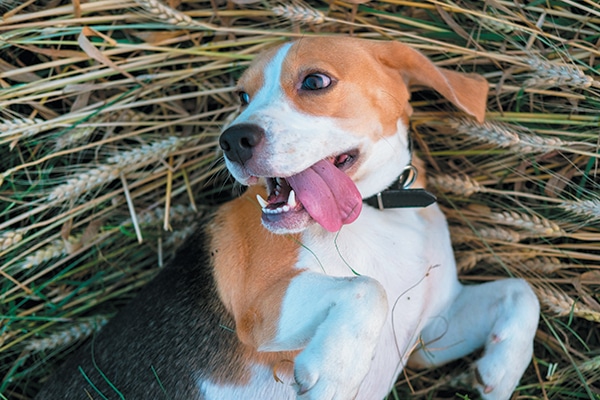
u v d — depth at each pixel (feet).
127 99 2.95
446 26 2.90
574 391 2.77
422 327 2.61
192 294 2.55
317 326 2.23
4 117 2.99
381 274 2.47
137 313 2.64
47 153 2.96
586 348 2.78
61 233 2.92
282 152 2.23
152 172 3.02
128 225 3.03
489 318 2.62
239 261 2.47
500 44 2.88
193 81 3.01
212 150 3.10
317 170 2.30
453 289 2.67
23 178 2.99
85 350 2.71
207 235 2.58
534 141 2.73
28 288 3.00
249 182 2.29
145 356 2.56
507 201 2.96
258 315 2.36
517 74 2.90
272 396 2.44
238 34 3.01
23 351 2.98
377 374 2.50
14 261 2.91
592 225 2.81
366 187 2.47
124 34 2.99
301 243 2.41
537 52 2.77
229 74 3.08
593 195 2.80
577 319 2.87
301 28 2.97
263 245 2.43
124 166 2.91
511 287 2.60
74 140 2.91
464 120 2.81
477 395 2.85
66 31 2.84
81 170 2.98
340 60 2.35
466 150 2.96
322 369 2.11
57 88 2.94
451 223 2.99
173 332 2.55
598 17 2.82
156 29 2.98
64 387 2.65
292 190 2.28
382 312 2.19
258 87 2.40
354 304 2.18
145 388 2.53
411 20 2.88
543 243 2.93
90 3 2.84
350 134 2.33
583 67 2.77
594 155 2.71
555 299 2.74
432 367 2.79
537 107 2.88
